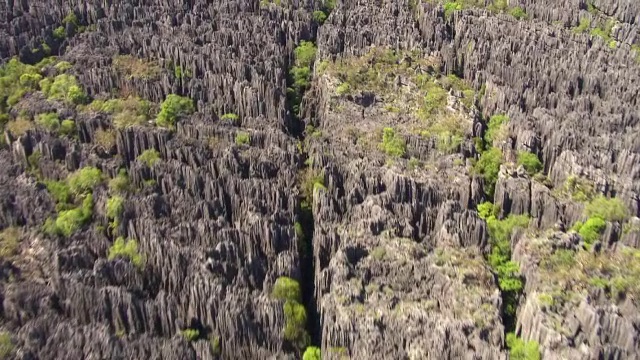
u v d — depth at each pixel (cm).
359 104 10056
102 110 9481
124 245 7625
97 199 8162
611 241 7856
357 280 7325
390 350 6706
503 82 10644
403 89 10425
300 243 7981
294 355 6888
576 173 8669
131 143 8950
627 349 6569
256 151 9019
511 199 8575
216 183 8338
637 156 8812
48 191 8306
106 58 10488
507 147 9275
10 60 10338
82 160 8612
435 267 7419
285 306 7019
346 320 6844
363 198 8481
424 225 8225
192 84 10156
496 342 6781
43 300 6975
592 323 6675
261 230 7719
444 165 8994
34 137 8850
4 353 6412
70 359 6462
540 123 9719
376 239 7788
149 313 6900
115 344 6544
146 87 9975
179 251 7319
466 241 7944
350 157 9050
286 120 9912
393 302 7119
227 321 6844
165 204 8138
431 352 6644
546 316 6819
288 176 8694
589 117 9800
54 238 7731
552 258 7550
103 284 7100
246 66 10406
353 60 10838
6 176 8525
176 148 8850
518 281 7525
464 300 7094
